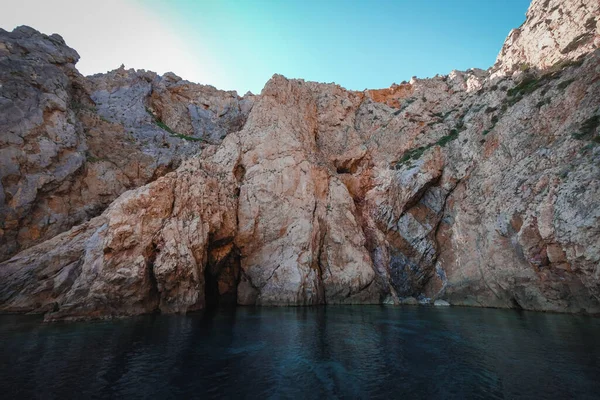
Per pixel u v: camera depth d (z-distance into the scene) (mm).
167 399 7484
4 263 20938
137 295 19484
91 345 11820
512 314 21719
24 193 23875
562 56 28016
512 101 30250
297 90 40250
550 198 22547
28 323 16266
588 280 19672
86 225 23328
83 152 28344
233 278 29016
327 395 7961
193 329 15086
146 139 33906
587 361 10617
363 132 42562
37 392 7559
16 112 25188
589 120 23047
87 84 34906
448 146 34281
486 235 28156
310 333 14781
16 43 28688
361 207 36531
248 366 9977
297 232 28406
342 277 29156
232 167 30547
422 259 32188
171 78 43531
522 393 8086
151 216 21344
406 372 9695
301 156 32562
